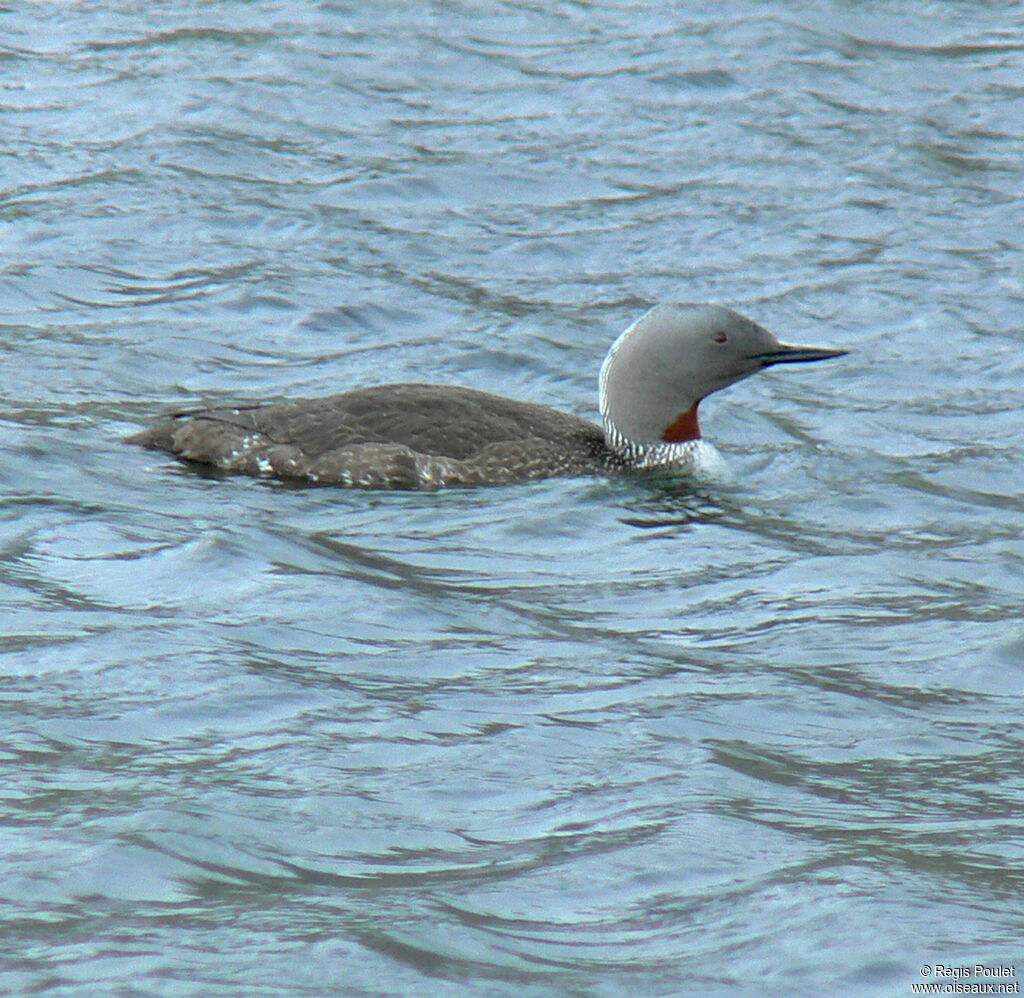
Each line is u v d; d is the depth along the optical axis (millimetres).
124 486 13797
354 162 22516
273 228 20578
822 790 9109
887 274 19984
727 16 27594
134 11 27250
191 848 8195
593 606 11945
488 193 21906
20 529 12648
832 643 11242
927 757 9578
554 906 7801
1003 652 11055
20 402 15625
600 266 20172
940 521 13961
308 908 7688
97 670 10258
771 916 7688
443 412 14742
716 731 9805
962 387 17328
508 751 9414
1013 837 8570
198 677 10203
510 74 25422
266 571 12023
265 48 25812
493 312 18750
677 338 15023
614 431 15172
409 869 8148
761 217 21453
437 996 7020
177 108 23703
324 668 10508
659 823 8594
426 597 11875
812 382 17453
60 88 24234
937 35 27297
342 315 18438
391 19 27172
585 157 22969
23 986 6969
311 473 14258
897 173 22719
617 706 10102
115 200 21000
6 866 7953
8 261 19250
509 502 14070
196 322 18094
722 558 13031
